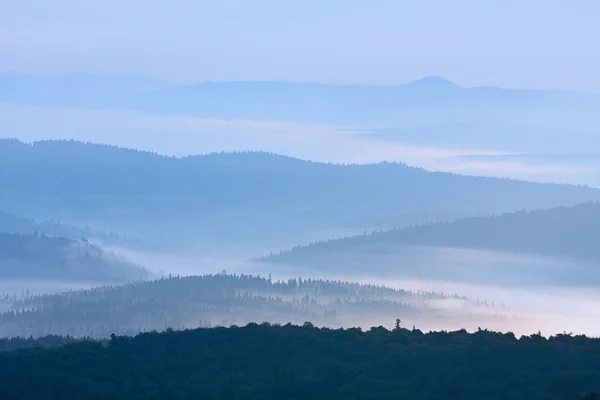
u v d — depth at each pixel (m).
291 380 183.75
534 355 189.12
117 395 183.38
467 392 177.50
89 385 186.12
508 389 176.75
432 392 178.50
